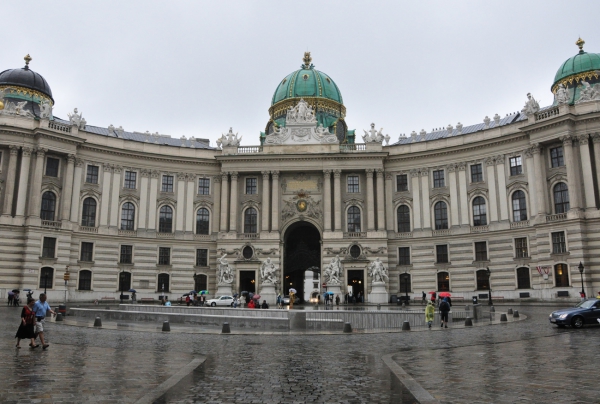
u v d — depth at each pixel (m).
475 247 63.03
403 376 13.93
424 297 63.03
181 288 67.12
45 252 58.72
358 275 66.12
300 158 68.56
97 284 62.69
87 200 64.06
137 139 75.06
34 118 60.41
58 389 12.00
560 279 54.38
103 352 18.81
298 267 68.69
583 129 55.34
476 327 29.91
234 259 66.69
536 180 58.00
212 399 11.30
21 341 21.70
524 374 14.05
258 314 35.53
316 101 79.06
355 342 22.97
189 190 69.62
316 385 12.91
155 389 12.17
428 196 66.81
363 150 69.06
